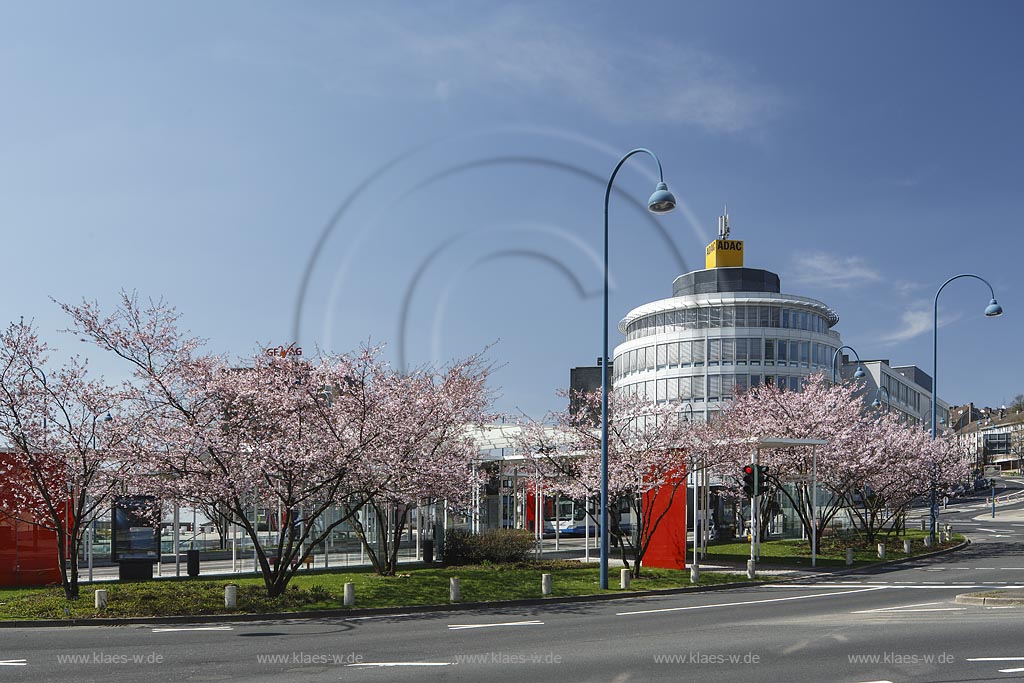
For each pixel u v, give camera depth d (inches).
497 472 1423.5
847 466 1380.4
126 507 934.4
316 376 865.5
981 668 428.5
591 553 1354.6
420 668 452.8
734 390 2106.3
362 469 844.0
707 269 3090.6
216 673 442.3
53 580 914.7
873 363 3587.6
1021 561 1224.2
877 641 520.4
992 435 6043.3
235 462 793.6
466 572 1011.3
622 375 3117.6
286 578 800.9
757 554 1218.0
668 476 1111.6
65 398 808.3
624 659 474.9
